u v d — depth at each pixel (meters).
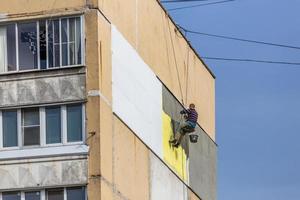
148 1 67.12
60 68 56.72
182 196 72.06
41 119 56.59
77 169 55.38
